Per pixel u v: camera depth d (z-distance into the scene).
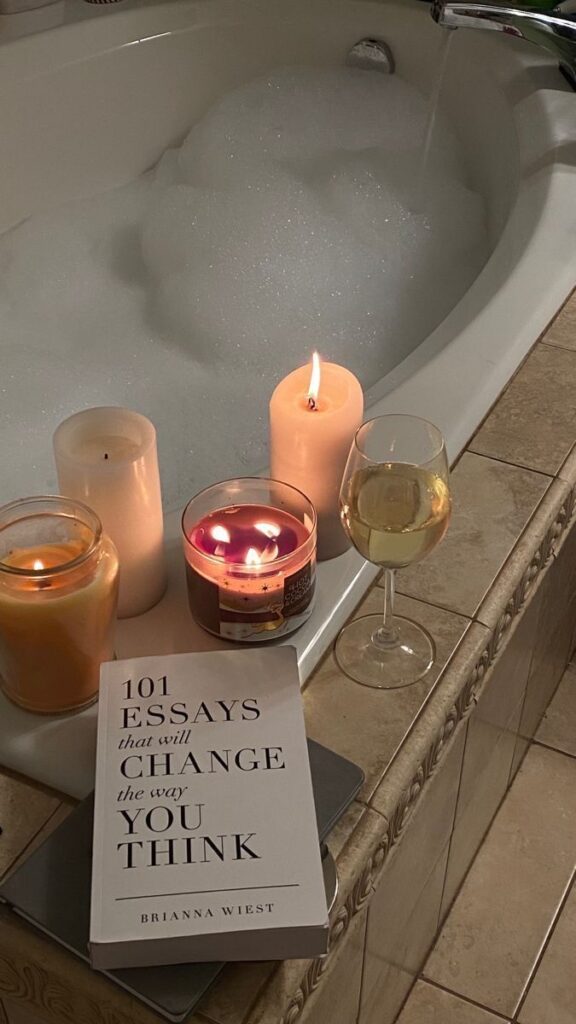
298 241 1.67
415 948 1.18
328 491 0.91
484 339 1.17
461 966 1.25
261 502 0.93
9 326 1.71
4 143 1.72
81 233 1.83
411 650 0.90
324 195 1.72
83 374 1.63
